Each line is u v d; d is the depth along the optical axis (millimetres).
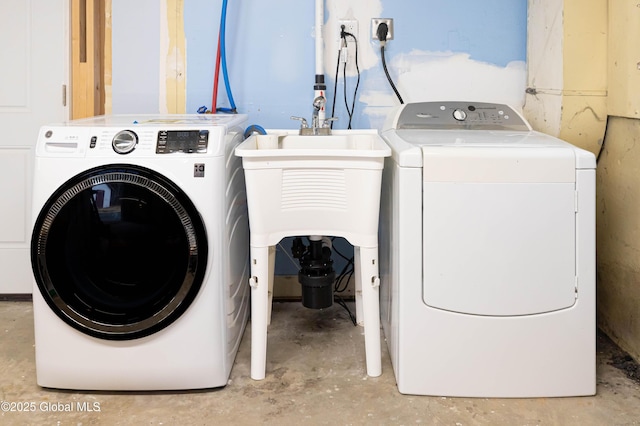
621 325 2215
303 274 2180
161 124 1925
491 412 1767
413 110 2416
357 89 2711
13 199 2738
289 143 2352
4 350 2197
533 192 1779
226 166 1896
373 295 1967
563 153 1784
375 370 2000
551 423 1705
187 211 1772
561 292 1809
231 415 1760
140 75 2686
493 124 2373
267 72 2703
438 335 1834
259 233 1914
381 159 1851
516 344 1823
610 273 2299
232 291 2037
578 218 1793
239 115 2406
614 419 1720
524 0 2686
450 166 1774
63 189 1764
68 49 2680
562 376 1836
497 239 1790
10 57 2688
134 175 1758
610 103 2271
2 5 2668
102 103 2727
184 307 1805
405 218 1800
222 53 2602
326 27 2680
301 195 1901
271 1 2670
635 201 2107
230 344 2002
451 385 1850
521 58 2709
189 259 1781
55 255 1797
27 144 2725
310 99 2721
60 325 1845
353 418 1742
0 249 2752
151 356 1845
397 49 2697
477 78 2713
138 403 1828
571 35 2314
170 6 2658
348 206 1908
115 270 1809
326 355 2180
